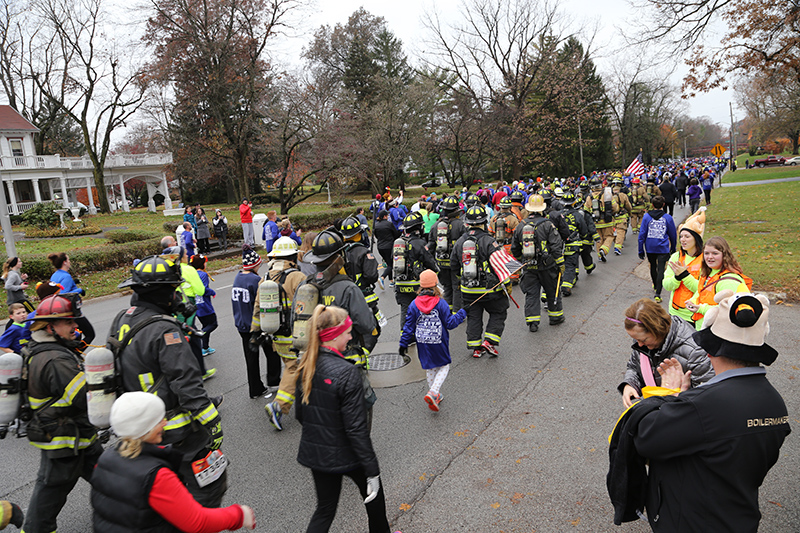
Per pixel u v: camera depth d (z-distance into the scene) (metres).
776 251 11.93
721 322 2.21
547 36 45.56
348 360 3.16
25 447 5.60
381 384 6.43
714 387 2.19
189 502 2.36
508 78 44.97
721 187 37.88
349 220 6.17
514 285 11.74
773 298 8.65
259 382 6.28
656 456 2.29
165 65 32.03
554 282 8.19
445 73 46.09
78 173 43.34
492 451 4.73
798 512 3.59
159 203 57.25
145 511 2.26
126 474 2.28
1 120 38.06
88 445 3.52
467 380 6.41
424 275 5.38
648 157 75.25
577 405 5.51
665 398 2.46
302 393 3.14
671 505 2.29
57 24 35.50
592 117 55.28
